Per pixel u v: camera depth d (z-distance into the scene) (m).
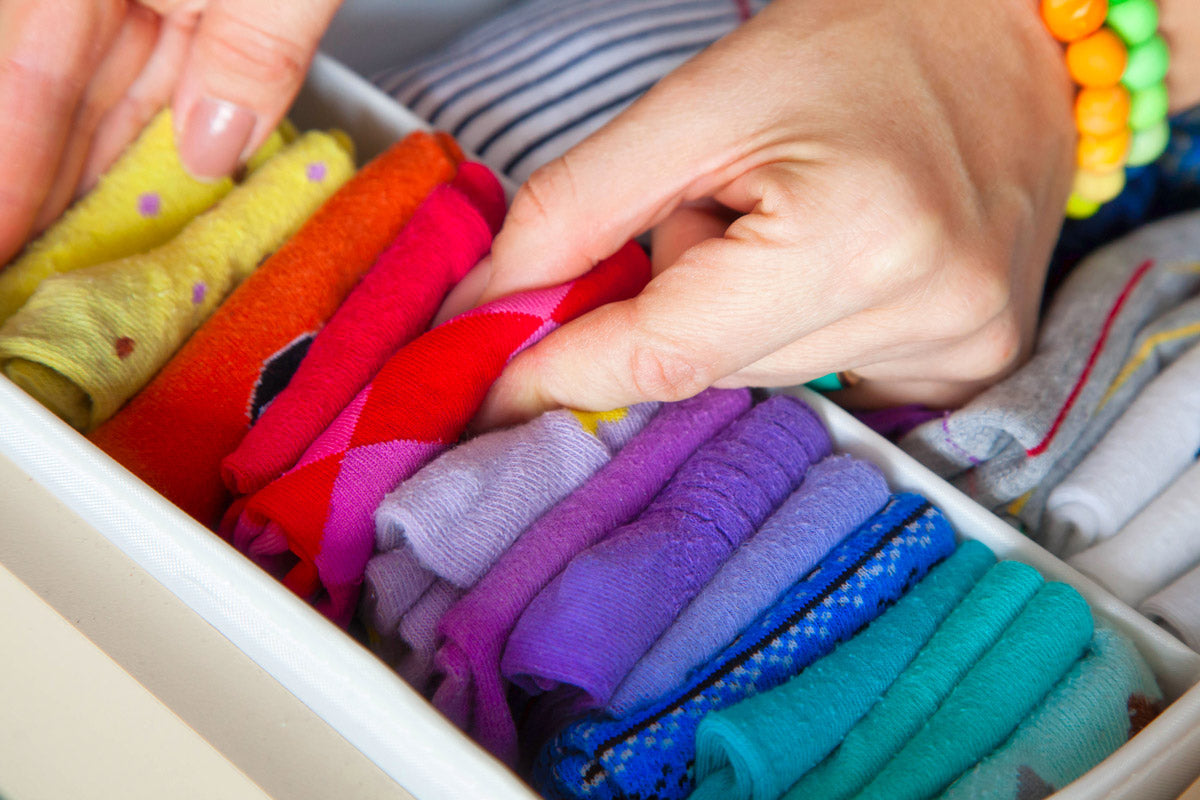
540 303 0.42
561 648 0.34
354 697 0.31
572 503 0.39
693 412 0.44
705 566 0.38
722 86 0.41
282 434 0.38
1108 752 0.35
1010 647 0.37
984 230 0.42
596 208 0.42
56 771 0.36
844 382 0.52
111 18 0.43
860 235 0.36
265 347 0.43
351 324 0.42
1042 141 0.47
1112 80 0.48
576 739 0.34
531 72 0.74
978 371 0.48
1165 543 0.45
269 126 0.48
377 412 0.39
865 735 0.35
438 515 0.36
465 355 0.40
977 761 0.34
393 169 0.49
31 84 0.41
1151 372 0.54
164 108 0.49
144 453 0.38
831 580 0.39
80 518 0.35
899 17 0.43
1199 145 0.67
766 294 0.36
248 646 0.33
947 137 0.41
